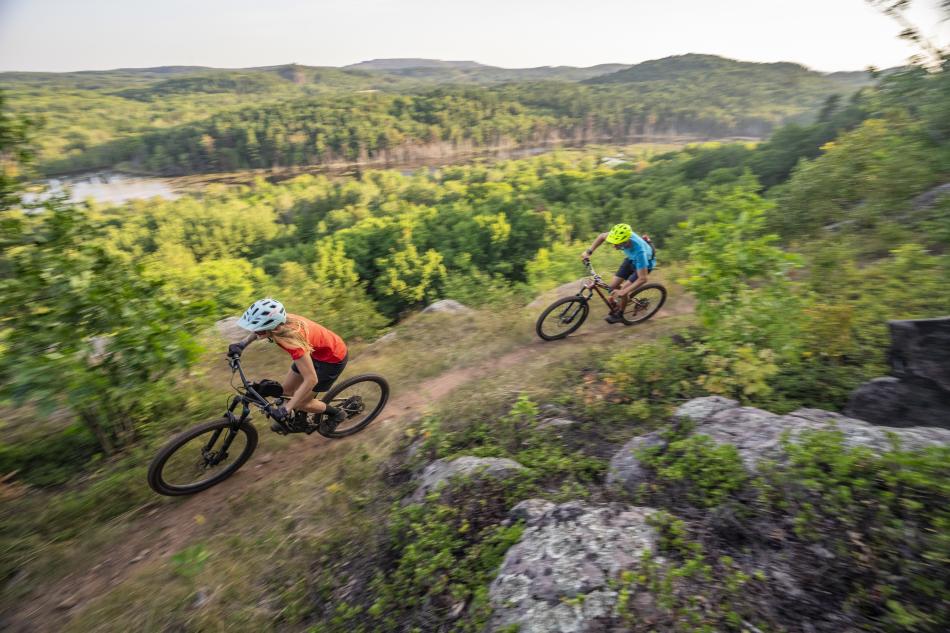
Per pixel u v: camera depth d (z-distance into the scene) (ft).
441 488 13.56
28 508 14.49
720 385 17.40
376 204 427.33
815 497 9.78
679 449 12.92
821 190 38.50
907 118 41.06
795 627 7.86
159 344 16.98
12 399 14.37
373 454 16.94
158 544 13.25
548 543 10.37
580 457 14.58
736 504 10.42
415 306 153.89
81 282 16.84
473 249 175.52
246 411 15.23
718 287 19.53
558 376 21.45
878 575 8.21
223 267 140.15
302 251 210.18
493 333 28.45
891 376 14.05
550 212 220.23
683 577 9.02
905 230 29.27
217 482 15.71
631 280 25.34
